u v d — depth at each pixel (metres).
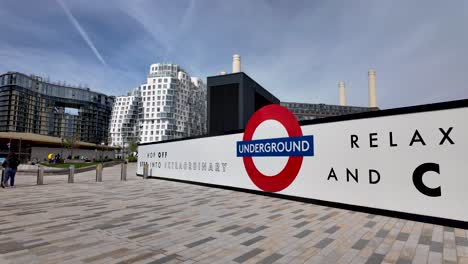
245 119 16.53
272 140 9.81
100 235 5.04
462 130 5.57
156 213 6.96
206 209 7.48
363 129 7.21
